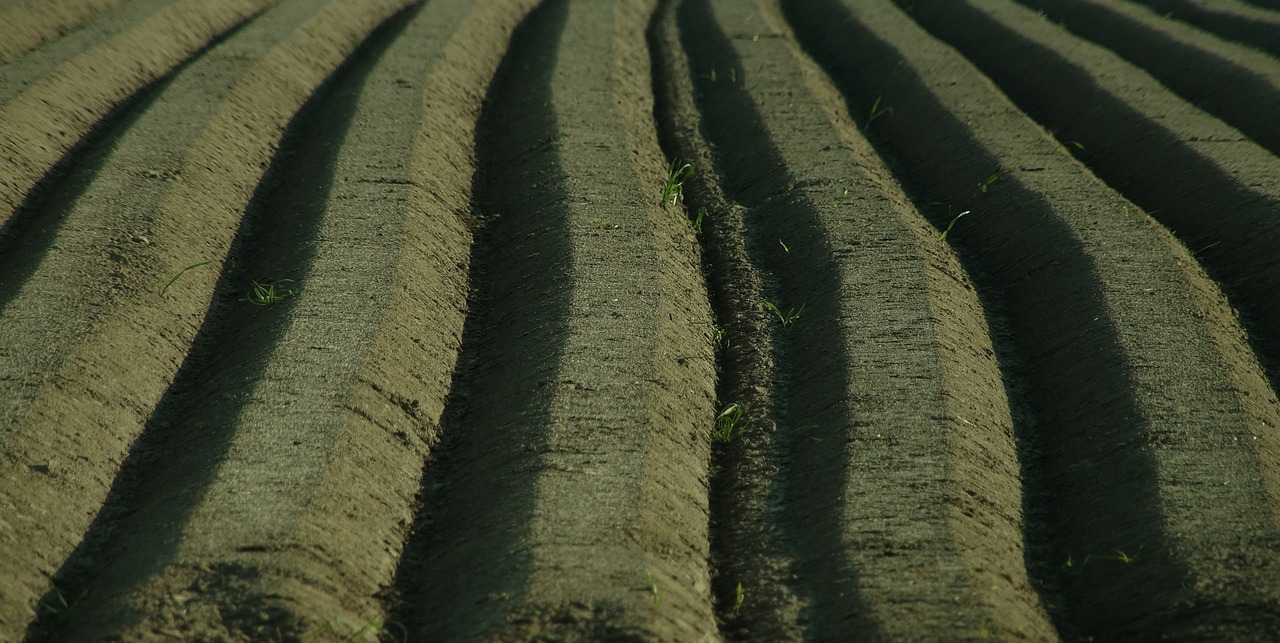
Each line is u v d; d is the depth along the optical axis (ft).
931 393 44.73
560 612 32.76
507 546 35.65
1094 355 47.96
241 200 63.16
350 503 37.83
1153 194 66.18
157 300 49.62
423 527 38.99
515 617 32.58
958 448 41.73
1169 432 42.22
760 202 65.10
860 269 54.70
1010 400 48.01
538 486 38.27
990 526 38.65
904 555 36.17
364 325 47.65
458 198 64.95
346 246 54.65
